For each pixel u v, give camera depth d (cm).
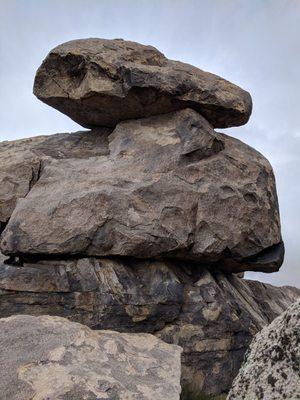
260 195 1148
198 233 1043
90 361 579
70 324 657
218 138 1143
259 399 332
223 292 1085
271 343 352
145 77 1093
